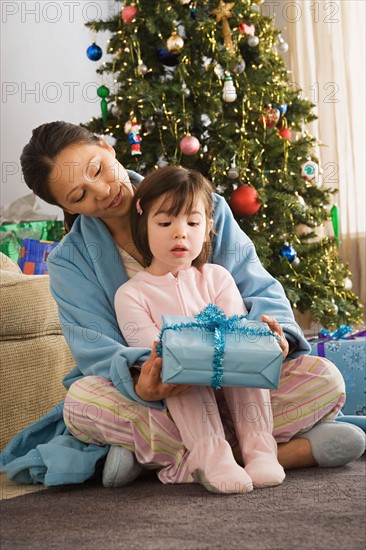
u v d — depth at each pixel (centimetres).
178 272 162
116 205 164
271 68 329
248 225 317
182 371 136
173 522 116
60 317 168
